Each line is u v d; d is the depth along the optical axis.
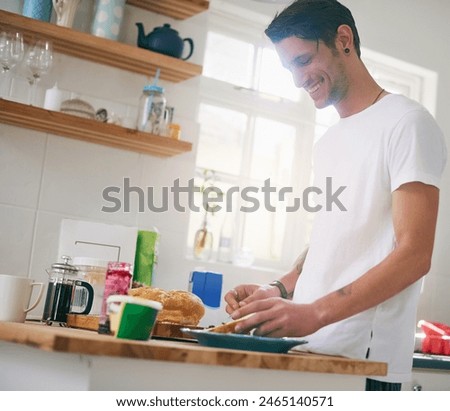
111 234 2.53
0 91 2.45
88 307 1.87
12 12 2.45
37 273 2.46
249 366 1.24
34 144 2.49
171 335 1.73
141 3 2.68
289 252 3.19
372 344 1.65
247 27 3.13
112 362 1.14
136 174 2.67
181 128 2.77
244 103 3.10
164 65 2.58
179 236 2.74
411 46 3.39
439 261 3.32
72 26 2.47
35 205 2.48
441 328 2.88
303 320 1.46
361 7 3.24
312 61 1.85
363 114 1.81
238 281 2.87
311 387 1.36
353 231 1.74
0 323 1.37
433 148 1.64
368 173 1.74
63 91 2.52
